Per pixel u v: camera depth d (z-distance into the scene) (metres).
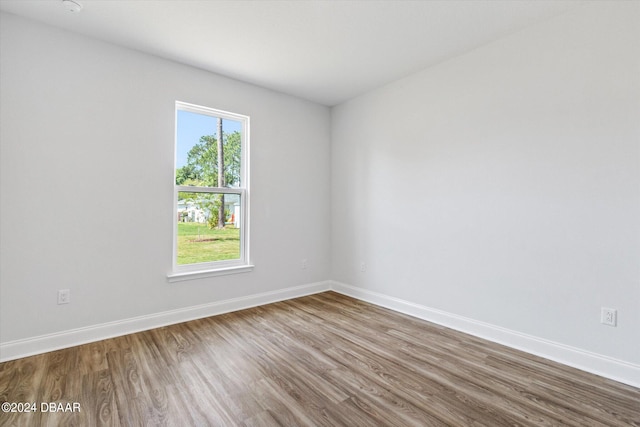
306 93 3.86
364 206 3.87
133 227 2.81
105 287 2.68
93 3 2.18
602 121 2.12
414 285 3.31
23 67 2.34
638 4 1.98
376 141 3.72
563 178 2.29
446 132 3.02
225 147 3.49
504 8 2.24
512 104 2.56
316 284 4.21
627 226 2.03
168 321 3.00
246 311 3.43
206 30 2.52
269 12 2.29
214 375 2.09
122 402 1.80
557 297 2.32
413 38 2.64
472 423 1.65
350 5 2.21
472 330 2.81
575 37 2.23
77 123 2.55
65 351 2.42
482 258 2.75
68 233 2.51
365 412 1.73
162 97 2.97
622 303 2.04
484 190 2.74
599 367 2.12
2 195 2.27
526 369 2.20
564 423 1.65
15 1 2.15
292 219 3.96
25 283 2.35
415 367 2.22
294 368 2.20
